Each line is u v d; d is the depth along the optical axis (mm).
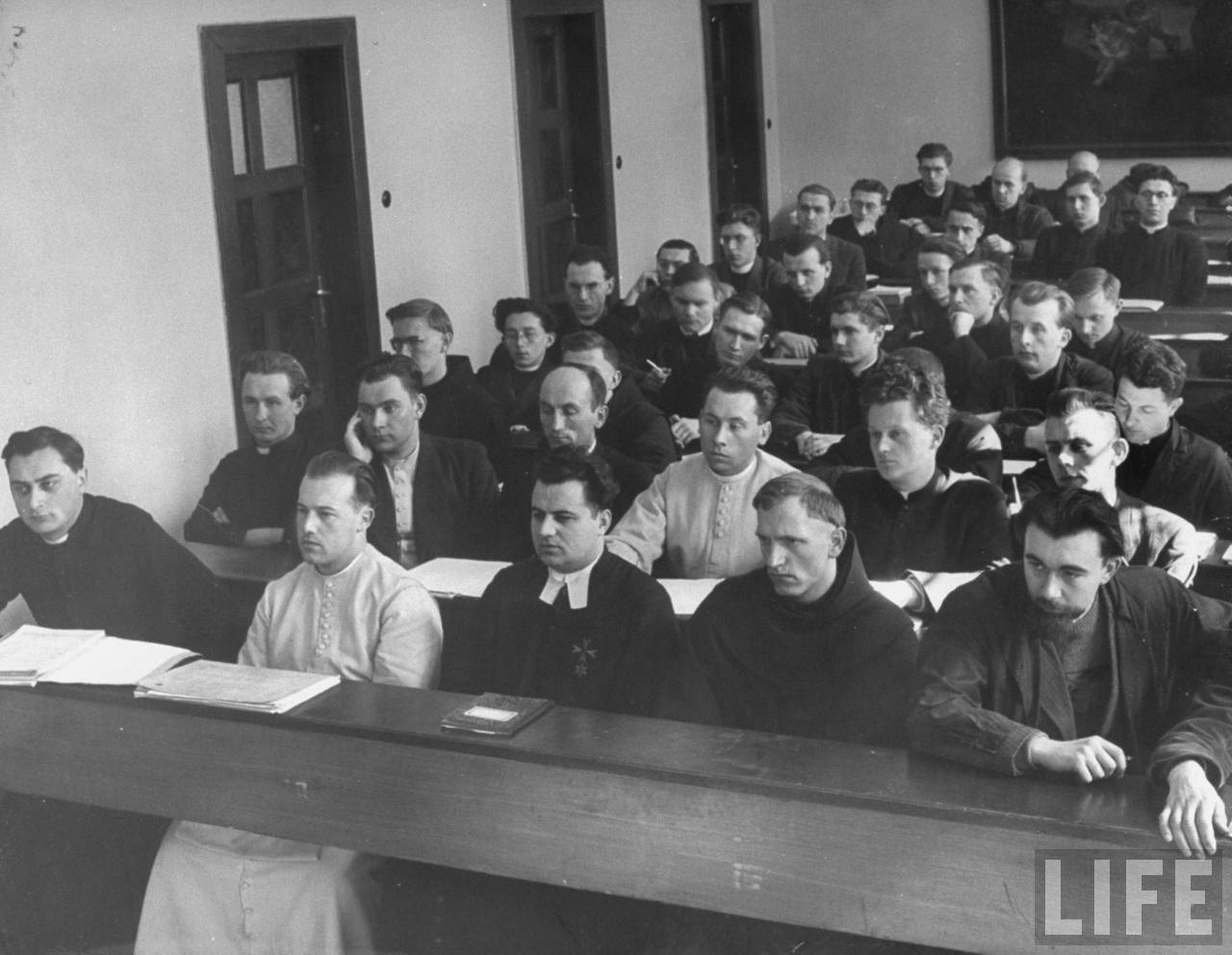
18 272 5906
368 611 4199
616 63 10719
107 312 6316
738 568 4879
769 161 14000
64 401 6133
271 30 7199
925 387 4547
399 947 3902
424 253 8547
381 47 8102
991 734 3025
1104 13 13164
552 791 3305
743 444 4852
